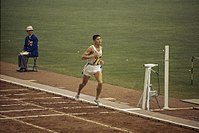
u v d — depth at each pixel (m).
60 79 47.81
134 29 80.81
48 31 80.19
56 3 109.12
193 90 43.75
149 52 62.88
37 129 32.12
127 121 33.81
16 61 58.34
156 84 46.22
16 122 33.66
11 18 93.50
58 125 32.94
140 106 37.34
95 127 32.47
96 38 37.72
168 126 32.69
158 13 94.62
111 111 36.31
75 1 110.75
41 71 52.06
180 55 60.97
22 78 48.19
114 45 68.00
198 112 35.94
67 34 77.50
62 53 63.12
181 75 50.12
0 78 47.72
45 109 36.88
